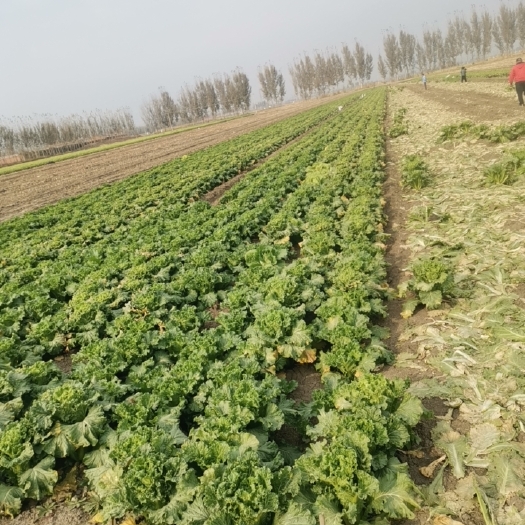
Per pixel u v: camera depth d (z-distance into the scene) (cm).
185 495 487
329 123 4481
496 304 821
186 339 830
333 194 1691
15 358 884
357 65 15312
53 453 606
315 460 490
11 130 8675
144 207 2127
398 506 457
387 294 951
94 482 555
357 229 1223
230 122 8856
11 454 584
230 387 638
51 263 1504
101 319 981
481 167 1728
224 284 1132
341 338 722
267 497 446
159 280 1170
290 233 1374
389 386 584
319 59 15350
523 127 1948
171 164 3388
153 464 506
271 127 5141
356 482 471
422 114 3662
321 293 926
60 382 791
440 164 1988
